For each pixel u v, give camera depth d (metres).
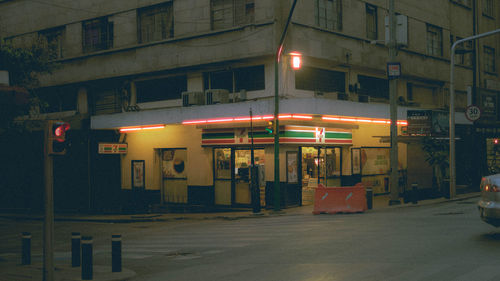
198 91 24.19
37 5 30.23
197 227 17.92
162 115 24.66
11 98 8.61
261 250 11.41
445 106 31.73
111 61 26.69
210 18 23.34
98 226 21.25
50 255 8.75
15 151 31.05
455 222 13.64
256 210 20.78
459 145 32.34
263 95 22.27
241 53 22.08
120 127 26.55
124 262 11.37
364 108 23.70
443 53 31.33
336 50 23.41
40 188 30.11
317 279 8.01
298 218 18.09
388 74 20.59
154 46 25.00
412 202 21.03
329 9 23.69
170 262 10.99
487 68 35.97
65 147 8.95
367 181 26.59
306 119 21.61
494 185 10.45
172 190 26.38
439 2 31.16
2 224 23.75
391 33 20.72
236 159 23.86
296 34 21.81
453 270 7.96
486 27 36.03
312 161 23.70
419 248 10.08
